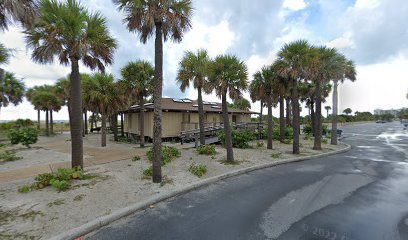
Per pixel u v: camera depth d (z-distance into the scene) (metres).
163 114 18.84
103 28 7.81
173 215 4.82
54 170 8.27
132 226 4.33
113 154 11.75
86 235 3.99
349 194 6.10
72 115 7.60
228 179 7.73
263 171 8.92
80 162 7.68
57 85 26.61
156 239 3.85
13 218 4.34
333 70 15.42
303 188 6.66
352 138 24.25
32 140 14.74
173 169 8.32
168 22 6.91
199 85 13.67
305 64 12.34
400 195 6.01
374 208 5.14
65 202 5.11
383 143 19.23
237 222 4.47
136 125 21.94
